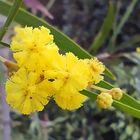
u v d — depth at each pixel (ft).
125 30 0.78
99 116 0.61
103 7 0.79
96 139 0.62
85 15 0.80
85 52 0.19
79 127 0.61
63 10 0.81
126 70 0.54
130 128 0.59
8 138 0.33
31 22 0.21
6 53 0.27
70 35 0.78
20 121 0.54
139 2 0.77
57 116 0.60
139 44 0.72
